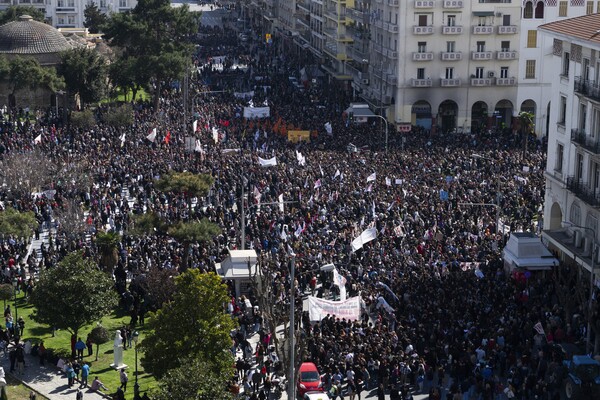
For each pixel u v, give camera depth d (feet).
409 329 221.25
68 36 637.71
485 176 360.48
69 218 297.12
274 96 542.57
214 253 278.46
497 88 494.59
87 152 396.78
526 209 321.52
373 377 210.18
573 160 282.97
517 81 494.18
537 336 216.33
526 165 377.50
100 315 225.97
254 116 465.88
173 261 268.82
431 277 253.65
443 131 490.49
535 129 499.92
